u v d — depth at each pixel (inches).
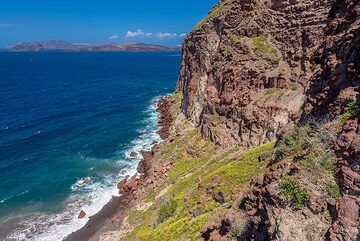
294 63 2086.6
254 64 2203.5
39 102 5265.8
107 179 2613.2
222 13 2790.4
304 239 627.5
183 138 2583.7
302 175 684.1
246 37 2354.8
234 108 2175.2
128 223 1840.6
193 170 2073.1
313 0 2122.3
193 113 2787.9
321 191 643.5
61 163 2910.9
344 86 879.7
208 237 1149.1
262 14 2343.8
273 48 2236.7
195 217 1386.6
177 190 1876.2
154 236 1412.4
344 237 565.0
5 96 5767.7
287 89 2032.5
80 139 3476.9
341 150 652.1
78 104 5108.3
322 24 2039.9
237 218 956.0
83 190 2461.9
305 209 651.5
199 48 3051.2
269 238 700.0
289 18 2209.6
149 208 1884.8
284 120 1907.0
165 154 2549.2
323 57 1139.3
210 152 2197.3
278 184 716.7
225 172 1583.4
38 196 2400.3
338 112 819.4
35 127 3909.9
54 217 2148.1
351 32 978.1
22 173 2743.6
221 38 2605.8
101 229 1947.6
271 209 712.4
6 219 2142.0
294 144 890.7
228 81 2250.2
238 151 2021.4
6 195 2418.8
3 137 3563.0
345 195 596.4
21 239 1940.2
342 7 1144.2
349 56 938.1
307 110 1077.8
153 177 2333.9
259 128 2006.6
